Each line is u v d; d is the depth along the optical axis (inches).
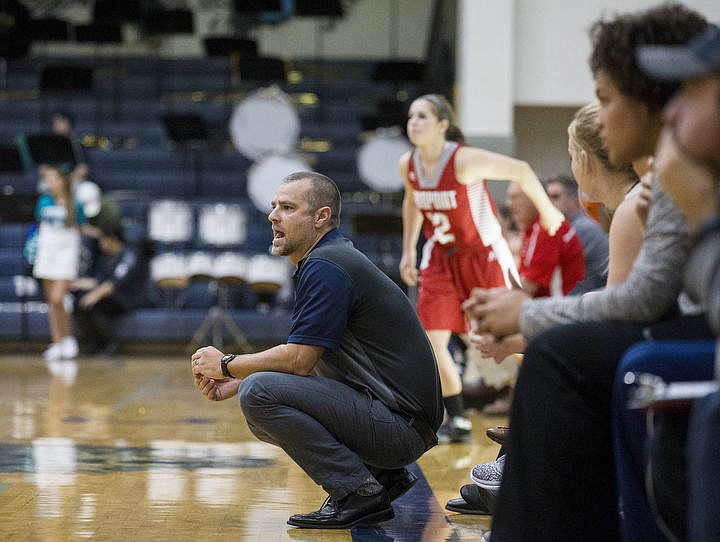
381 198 842.8
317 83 934.4
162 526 215.2
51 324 710.5
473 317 143.3
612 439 136.2
